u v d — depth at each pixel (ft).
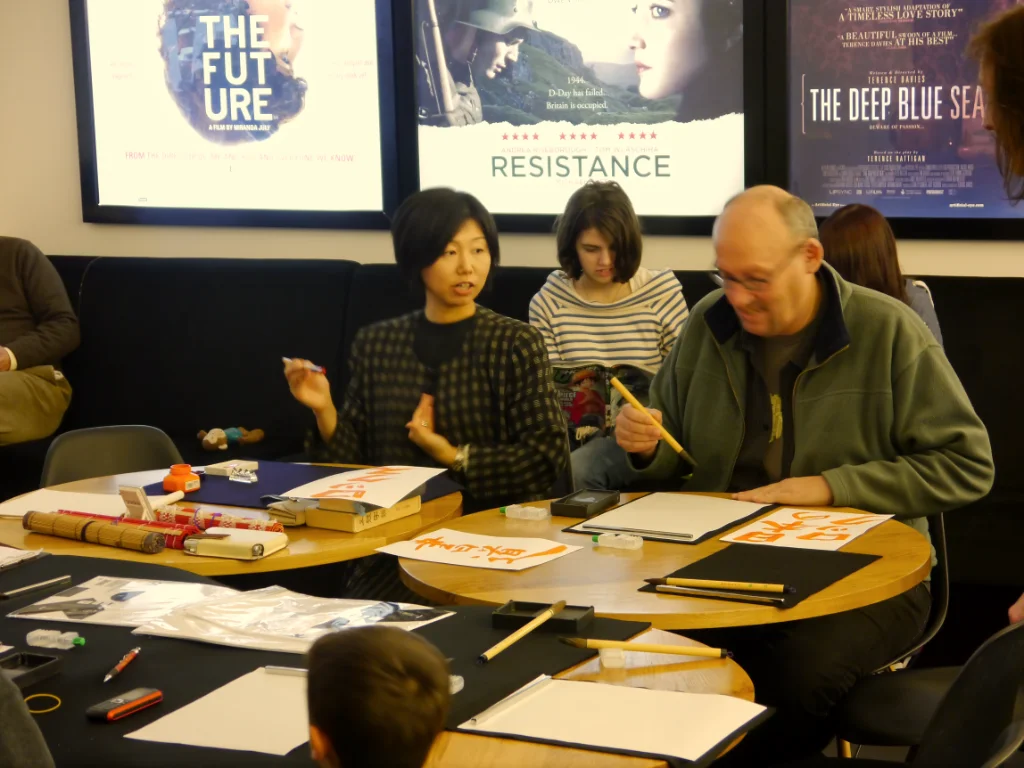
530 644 4.52
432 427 8.39
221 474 8.18
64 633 4.73
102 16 14.93
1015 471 11.43
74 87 15.23
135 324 14.42
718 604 5.26
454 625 4.75
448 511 7.34
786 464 7.59
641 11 13.02
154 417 14.28
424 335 8.60
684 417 8.00
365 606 4.99
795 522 6.66
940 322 11.80
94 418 14.56
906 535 6.38
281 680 4.17
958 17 12.08
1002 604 10.86
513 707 3.93
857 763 5.33
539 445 8.16
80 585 5.49
